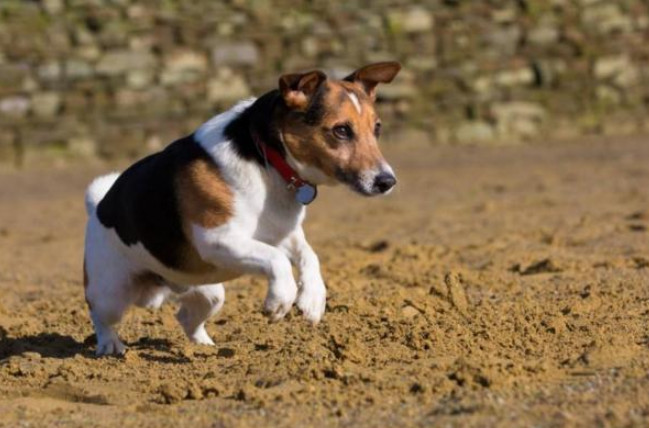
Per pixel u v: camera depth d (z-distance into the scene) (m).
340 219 20.77
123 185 10.51
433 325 10.73
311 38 31.41
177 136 30.34
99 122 29.88
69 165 29.45
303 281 9.91
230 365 10.05
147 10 30.38
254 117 9.85
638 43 33.66
